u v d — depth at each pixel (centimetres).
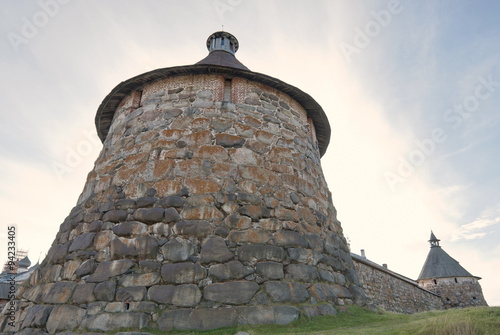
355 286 721
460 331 347
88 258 557
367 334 398
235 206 594
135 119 777
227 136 689
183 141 677
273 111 809
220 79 800
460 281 2916
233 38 1255
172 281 501
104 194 661
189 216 567
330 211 827
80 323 477
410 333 381
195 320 461
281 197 658
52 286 564
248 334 422
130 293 491
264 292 515
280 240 593
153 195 600
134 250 536
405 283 1805
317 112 948
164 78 816
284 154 743
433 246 3356
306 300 543
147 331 450
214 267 520
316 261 630
